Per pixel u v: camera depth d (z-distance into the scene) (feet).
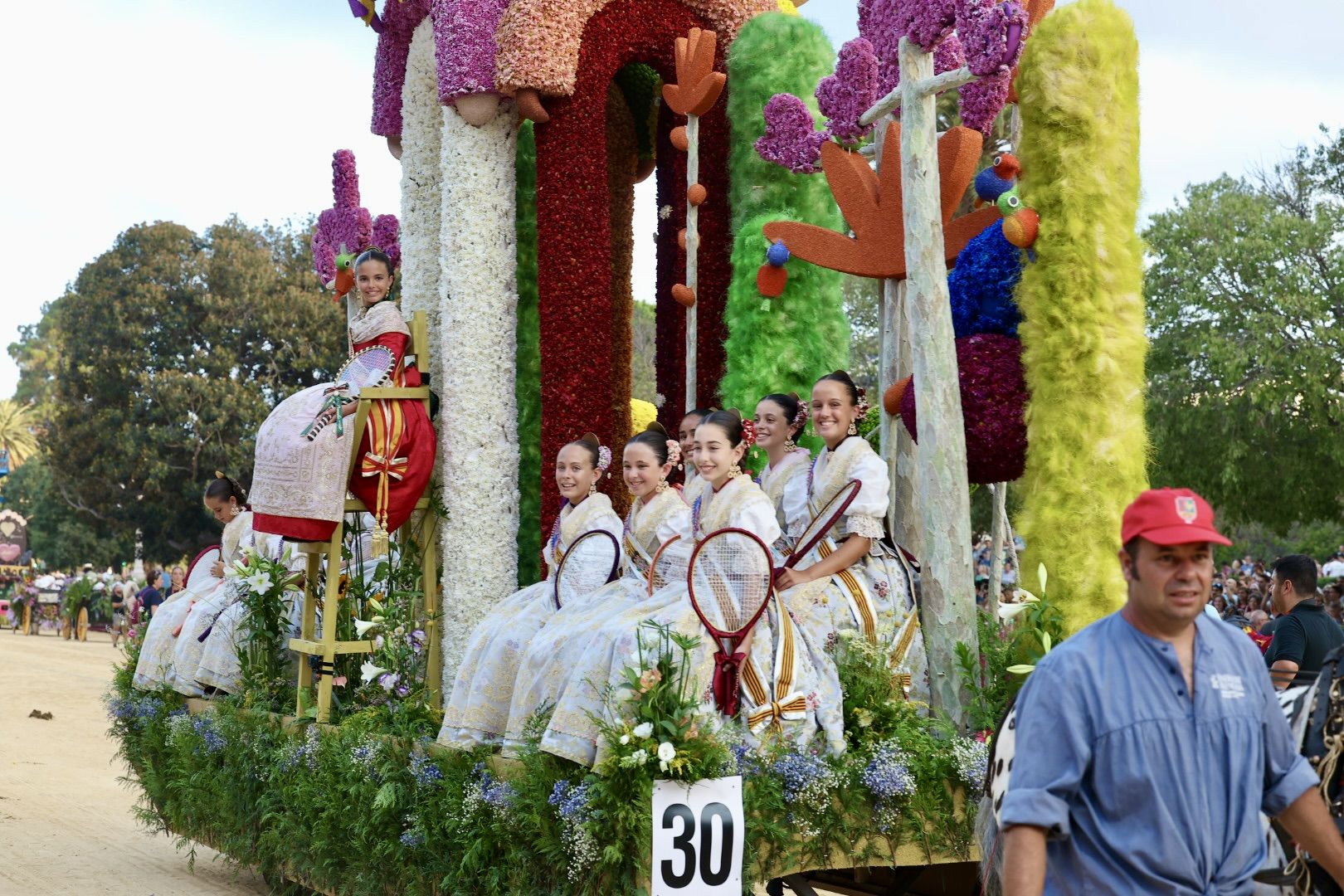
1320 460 79.77
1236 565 79.66
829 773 16.17
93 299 138.41
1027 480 18.43
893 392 21.27
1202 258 82.02
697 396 27.14
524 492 29.09
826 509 18.65
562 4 25.11
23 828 30.32
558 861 16.05
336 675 23.85
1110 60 18.02
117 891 24.50
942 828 16.65
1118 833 9.95
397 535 26.12
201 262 140.15
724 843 15.39
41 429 179.52
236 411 134.72
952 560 18.78
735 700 16.49
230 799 24.44
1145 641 10.16
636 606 17.70
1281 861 12.04
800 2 31.14
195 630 27.89
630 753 15.31
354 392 23.29
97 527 158.81
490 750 18.54
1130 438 17.99
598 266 25.90
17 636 110.73
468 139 25.27
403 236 27.30
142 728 29.17
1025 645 17.95
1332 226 81.76
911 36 19.29
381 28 28.94
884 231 22.61
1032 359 18.29
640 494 20.15
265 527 22.97
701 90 25.45
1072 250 17.89
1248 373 81.71
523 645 19.75
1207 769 9.99
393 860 19.57
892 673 17.95
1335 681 11.90
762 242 25.18
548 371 25.66
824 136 24.31
